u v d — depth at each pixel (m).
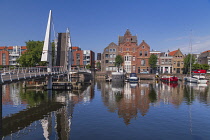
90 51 105.19
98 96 32.75
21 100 28.48
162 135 14.94
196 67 82.62
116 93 36.50
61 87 41.41
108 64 86.94
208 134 15.18
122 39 90.62
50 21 35.38
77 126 16.78
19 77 21.59
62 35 50.94
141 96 32.91
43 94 34.59
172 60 84.06
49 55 35.72
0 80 17.03
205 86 50.66
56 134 14.94
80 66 99.56
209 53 91.69
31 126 16.70
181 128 16.50
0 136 14.44
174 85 53.25
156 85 53.09
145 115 20.39
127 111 22.02
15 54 103.00
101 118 19.19
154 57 79.31
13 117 19.42
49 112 21.50
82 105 25.30
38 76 26.34
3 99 29.17
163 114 20.86
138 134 15.09
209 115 20.61
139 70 84.38
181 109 23.27
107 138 14.27
